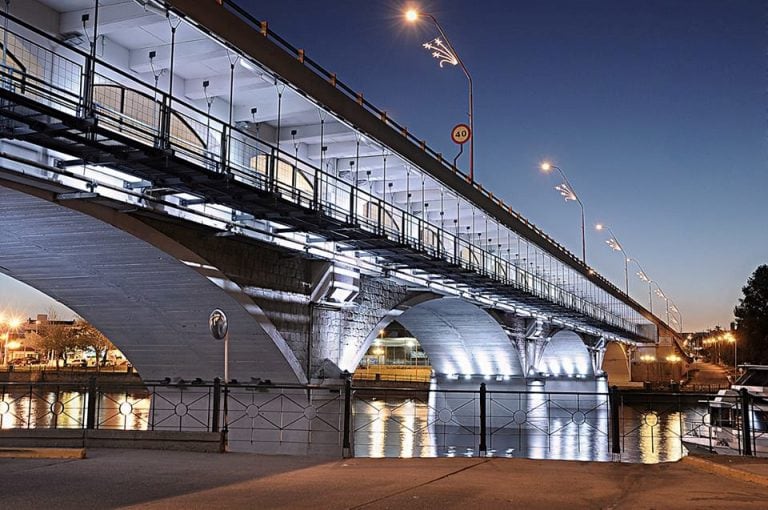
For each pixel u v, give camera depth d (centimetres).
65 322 14938
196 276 2155
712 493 1010
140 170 1695
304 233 2472
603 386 7656
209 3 1811
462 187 3716
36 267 2162
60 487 1030
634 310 10025
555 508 903
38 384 1614
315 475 1166
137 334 2602
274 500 938
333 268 2739
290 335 2577
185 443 1464
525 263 5325
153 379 2770
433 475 1171
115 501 925
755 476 1103
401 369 11044
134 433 1487
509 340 5181
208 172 1731
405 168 3162
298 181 2692
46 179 1620
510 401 5369
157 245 1953
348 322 2978
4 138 1462
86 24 1722
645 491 1031
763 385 3002
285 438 2580
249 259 2359
